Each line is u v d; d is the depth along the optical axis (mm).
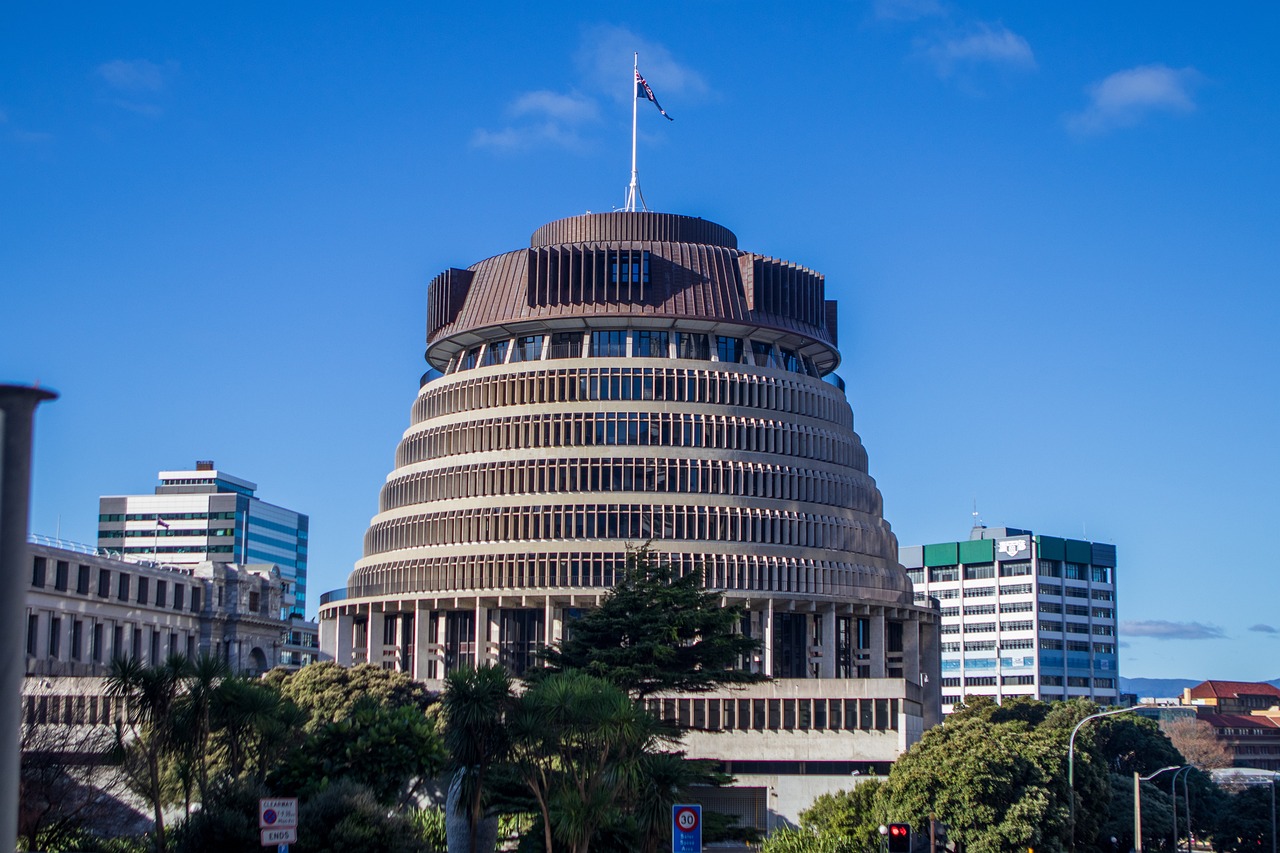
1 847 25203
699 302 162500
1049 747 117062
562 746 75875
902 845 69750
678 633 97188
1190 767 163750
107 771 97250
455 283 170500
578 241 169500
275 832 47031
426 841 71625
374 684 139750
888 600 165625
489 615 161500
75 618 147250
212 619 175875
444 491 163750
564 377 161750
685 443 160625
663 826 73750
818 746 141500
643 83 175125
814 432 167000
